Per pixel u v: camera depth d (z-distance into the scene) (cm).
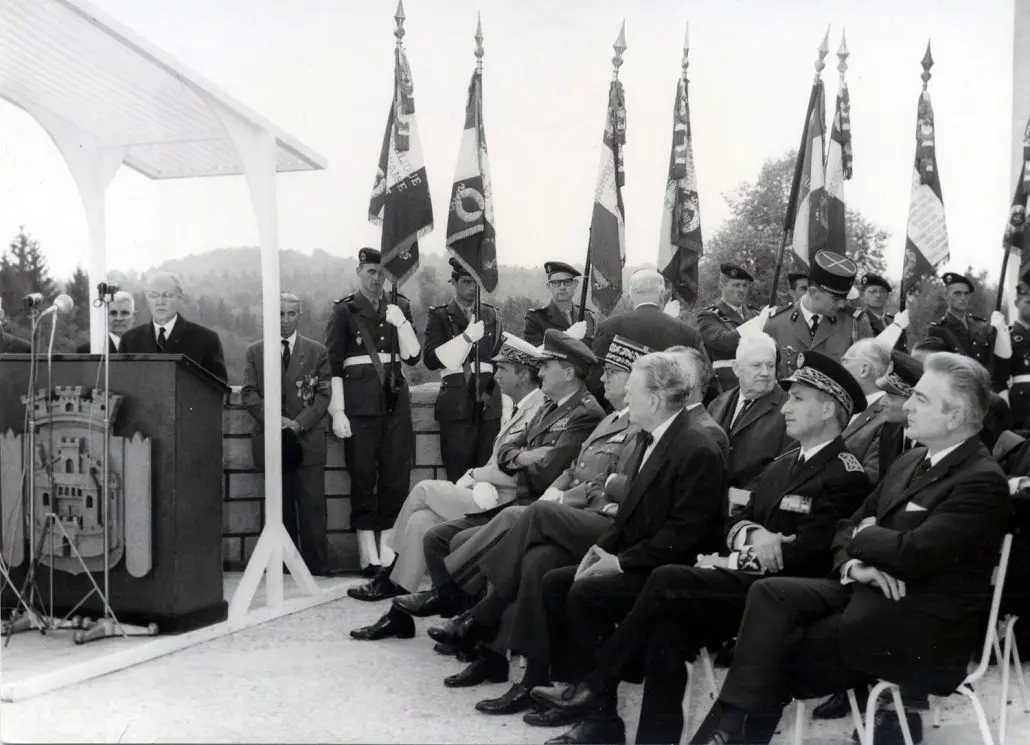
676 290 466
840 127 452
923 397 267
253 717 322
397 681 361
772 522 293
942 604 258
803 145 455
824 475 286
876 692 263
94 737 307
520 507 357
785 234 456
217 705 335
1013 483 295
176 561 405
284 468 530
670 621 283
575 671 310
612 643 290
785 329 424
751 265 464
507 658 357
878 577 259
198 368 416
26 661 370
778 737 316
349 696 343
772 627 266
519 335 497
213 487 432
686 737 291
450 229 495
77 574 414
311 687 353
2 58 464
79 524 407
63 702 338
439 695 346
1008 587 300
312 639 419
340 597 501
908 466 282
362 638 417
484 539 357
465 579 359
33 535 407
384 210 512
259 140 471
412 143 505
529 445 380
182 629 409
